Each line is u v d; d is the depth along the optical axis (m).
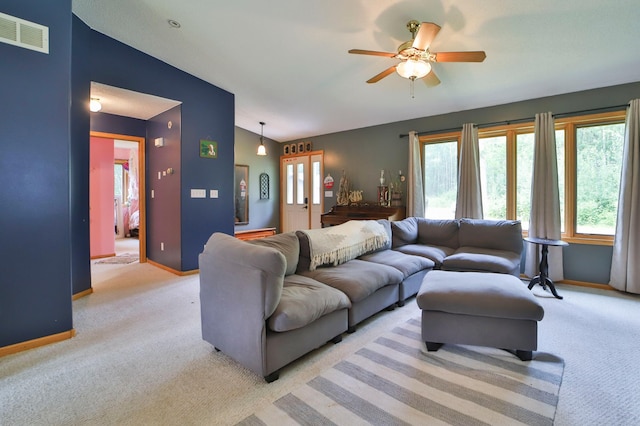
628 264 3.39
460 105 4.41
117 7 3.04
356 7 2.65
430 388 1.82
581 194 3.81
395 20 2.75
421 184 4.93
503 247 3.76
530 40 2.85
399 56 2.54
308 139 6.76
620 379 1.90
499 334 2.14
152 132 5.01
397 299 3.17
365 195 5.73
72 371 2.02
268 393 1.79
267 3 2.72
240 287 1.99
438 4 2.48
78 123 3.37
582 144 3.79
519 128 4.12
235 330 2.05
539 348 2.29
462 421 1.55
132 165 8.00
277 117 5.73
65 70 2.46
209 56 3.81
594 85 3.56
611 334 2.51
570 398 1.72
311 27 3.00
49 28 2.38
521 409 1.63
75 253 3.37
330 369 2.04
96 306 3.17
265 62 3.81
